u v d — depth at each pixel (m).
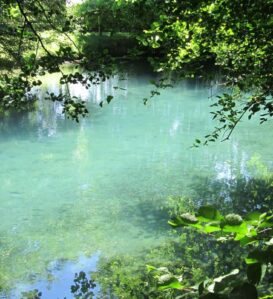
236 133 16.69
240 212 9.89
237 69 6.50
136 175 12.61
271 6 5.64
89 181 12.12
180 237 8.71
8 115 19.52
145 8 5.93
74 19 5.75
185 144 15.77
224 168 13.02
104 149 15.18
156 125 18.56
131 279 7.24
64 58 5.28
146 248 8.34
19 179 12.29
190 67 6.56
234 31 5.95
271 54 6.04
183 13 5.74
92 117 19.69
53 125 18.28
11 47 9.83
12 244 8.66
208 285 1.12
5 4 5.39
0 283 7.30
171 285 1.20
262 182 11.73
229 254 7.66
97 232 9.10
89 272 7.57
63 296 6.84
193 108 21.59
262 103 6.02
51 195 11.20
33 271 7.67
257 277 1.05
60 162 13.80
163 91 25.09
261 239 1.14
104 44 27.56
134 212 10.09
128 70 30.42
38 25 6.71
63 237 8.93
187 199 10.83
